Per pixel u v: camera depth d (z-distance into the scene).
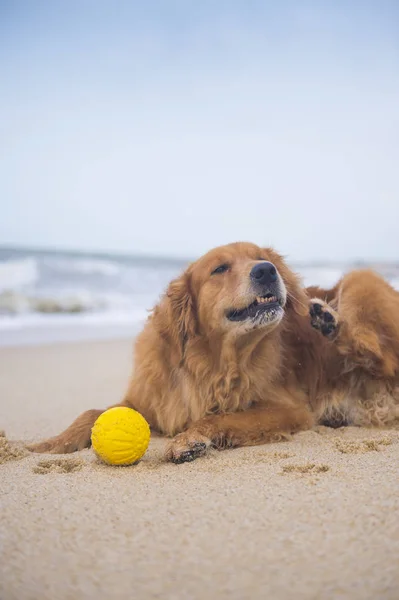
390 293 1.32
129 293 5.55
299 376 1.28
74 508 0.69
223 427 1.07
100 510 0.68
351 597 0.51
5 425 1.33
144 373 1.20
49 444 1.08
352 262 8.72
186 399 1.17
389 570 0.54
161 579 0.54
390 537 0.58
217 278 1.14
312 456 0.92
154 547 0.59
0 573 0.56
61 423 1.36
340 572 0.54
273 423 1.10
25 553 0.59
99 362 2.45
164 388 1.18
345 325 1.25
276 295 1.12
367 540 0.58
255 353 1.18
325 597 0.51
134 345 1.29
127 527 0.63
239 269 1.13
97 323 4.01
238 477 0.80
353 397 1.28
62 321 4.06
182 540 0.60
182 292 1.19
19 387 1.86
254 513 0.65
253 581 0.53
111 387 1.87
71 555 0.58
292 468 0.85
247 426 1.08
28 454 1.02
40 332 3.52
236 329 1.11
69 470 0.91
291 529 0.61
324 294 1.40
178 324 1.17
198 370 1.16
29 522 0.65
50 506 0.69
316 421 1.26
